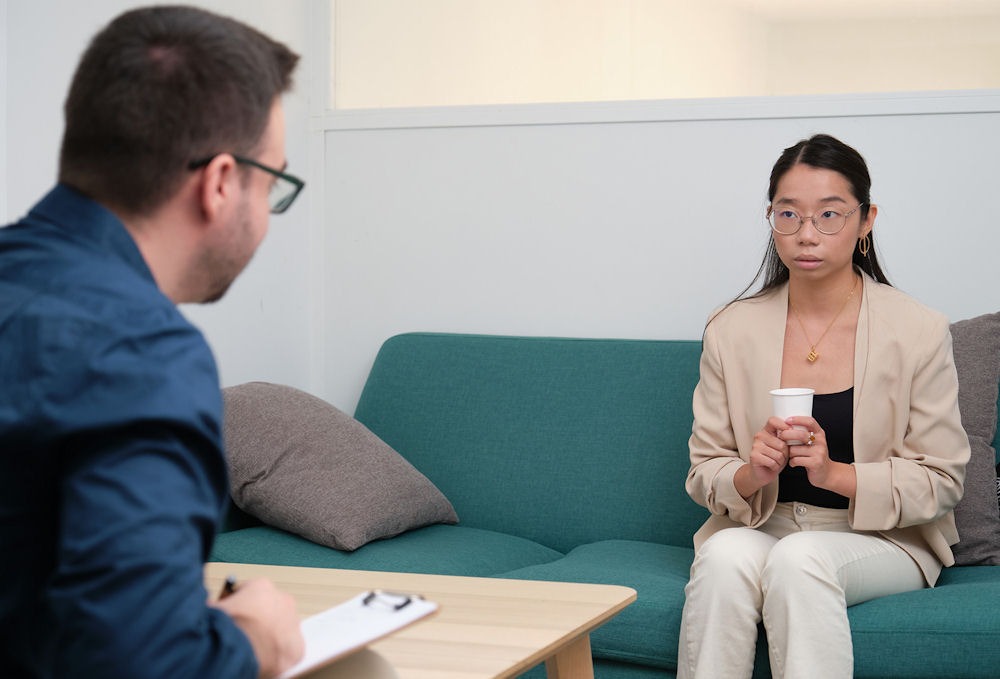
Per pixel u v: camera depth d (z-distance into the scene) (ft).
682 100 9.64
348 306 10.76
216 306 9.52
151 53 2.84
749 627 6.27
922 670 5.97
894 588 6.57
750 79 9.67
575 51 10.14
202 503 2.57
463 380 9.49
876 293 7.22
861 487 6.58
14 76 7.50
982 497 7.44
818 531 6.63
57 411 2.45
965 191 9.09
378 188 10.62
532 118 10.09
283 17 10.37
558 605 4.66
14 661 2.61
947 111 9.07
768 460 6.57
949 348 7.08
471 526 9.00
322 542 7.59
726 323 7.54
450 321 10.42
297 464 7.90
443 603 4.69
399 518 7.97
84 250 2.78
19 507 2.51
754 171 9.50
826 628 6.02
